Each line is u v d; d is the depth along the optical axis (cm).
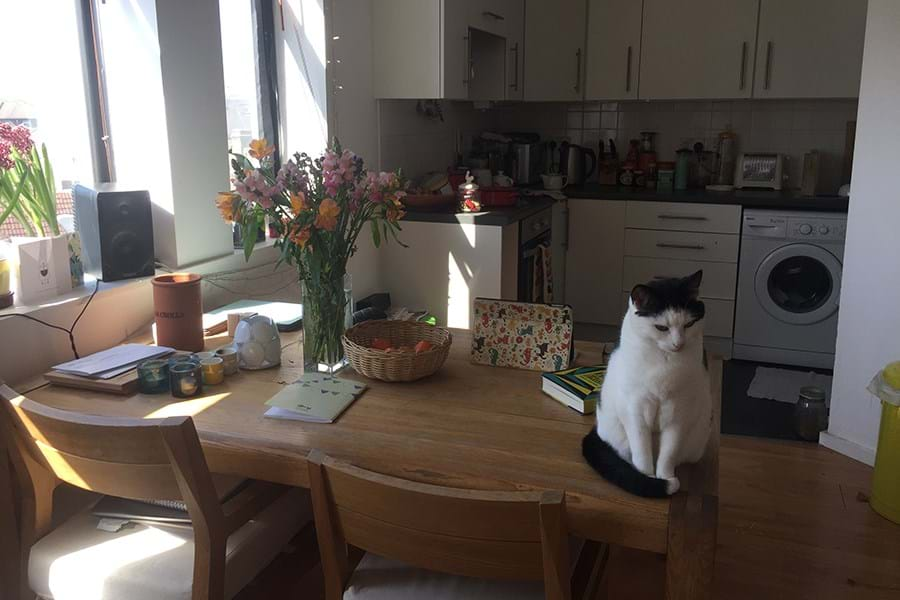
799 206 401
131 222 220
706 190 450
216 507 141
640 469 128
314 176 176
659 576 227
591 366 185
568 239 455
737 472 290
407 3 328
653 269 441
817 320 407
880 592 218
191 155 241
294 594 199
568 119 498
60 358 198
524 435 151
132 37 227
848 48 406
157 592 142
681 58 438
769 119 459
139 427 133
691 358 125
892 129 275
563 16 445
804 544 241
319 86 305
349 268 327
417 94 335
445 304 344
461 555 124
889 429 252
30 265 195
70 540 156
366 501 126
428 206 349
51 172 204
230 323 212
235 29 288
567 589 122
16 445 151
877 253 286
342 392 169
